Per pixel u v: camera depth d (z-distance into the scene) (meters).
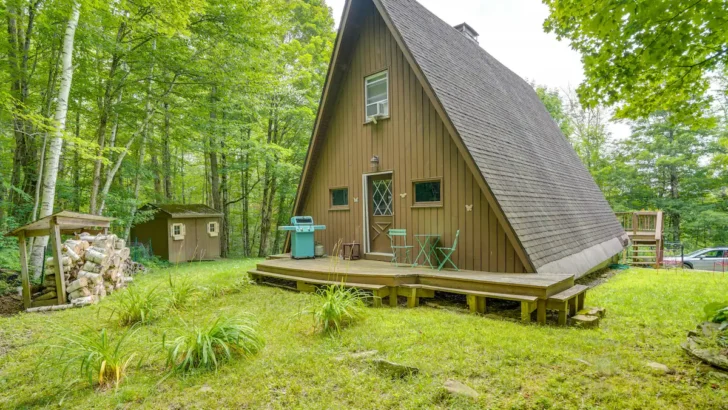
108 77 10.38
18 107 8.26
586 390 2.78
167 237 13.44
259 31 11.67
